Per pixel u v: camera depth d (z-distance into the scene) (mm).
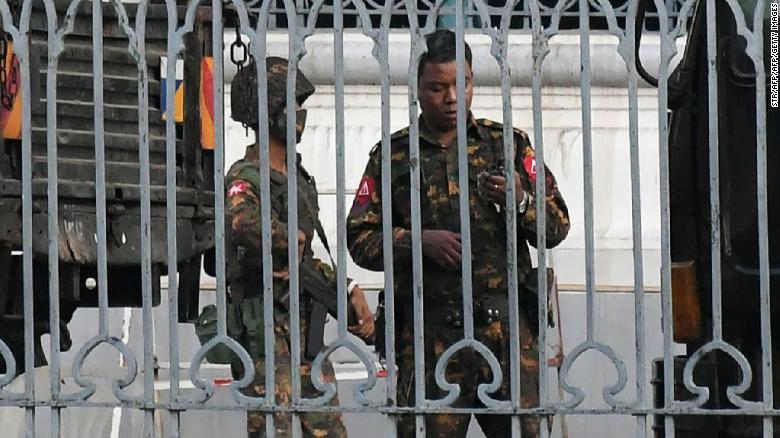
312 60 37031
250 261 24875
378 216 24750
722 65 22656
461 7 22125
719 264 21562
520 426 21875
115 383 22219
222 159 22266
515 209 22719
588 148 21906
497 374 21781
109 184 24984
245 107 25453
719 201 22438
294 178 22188
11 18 22641
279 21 36938
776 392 22969
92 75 25531
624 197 36844
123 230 25047
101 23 22469
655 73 36875
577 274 35969
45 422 29781
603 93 37312
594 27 37469
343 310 21984
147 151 22328
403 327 24578
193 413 33031
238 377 25188
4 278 24984
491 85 37375
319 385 22031
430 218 24547
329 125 36969
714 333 21547
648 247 36406
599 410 21703
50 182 22375
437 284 24375
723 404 23344
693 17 23500
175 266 22359
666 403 21656
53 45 22422
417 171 22141
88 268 26812
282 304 24891
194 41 26094
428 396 24484
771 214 22391
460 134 21984
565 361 21766
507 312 24281
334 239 36188
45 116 24969
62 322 26703
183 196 25734
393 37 37250
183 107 26047
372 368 21922
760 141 21594
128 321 33906
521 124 37312
